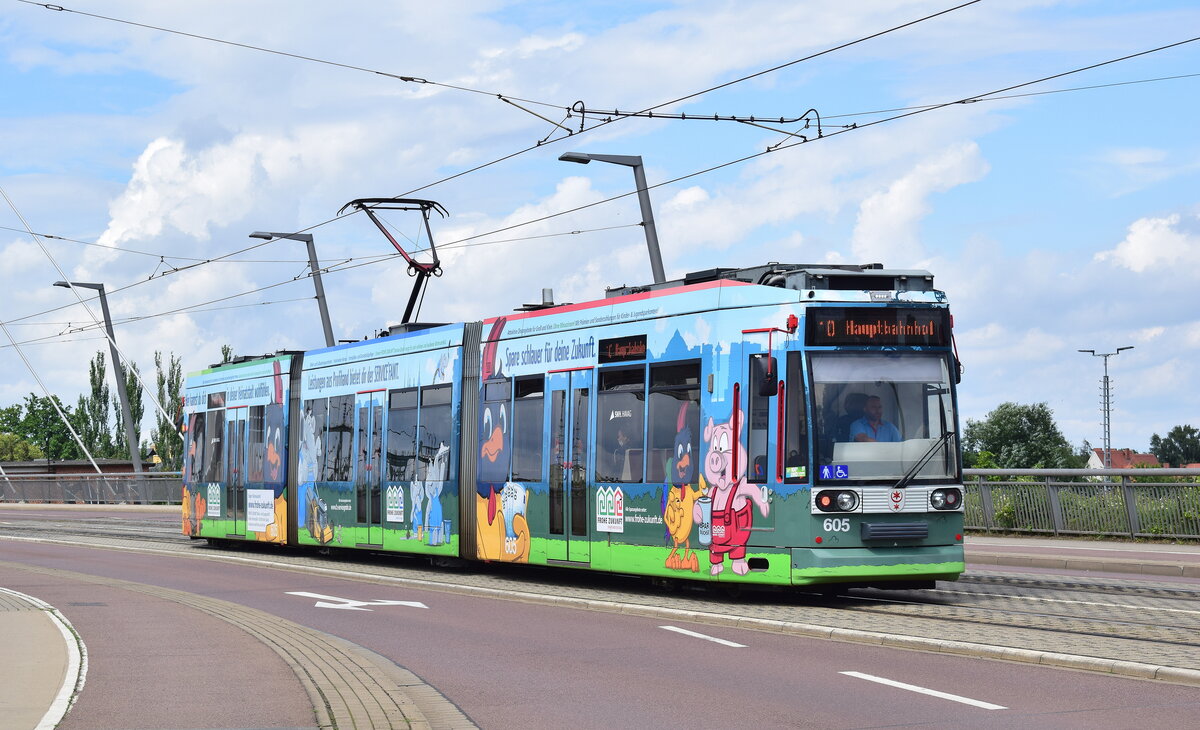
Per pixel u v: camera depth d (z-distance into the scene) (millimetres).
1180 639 12031
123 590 19859
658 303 17594
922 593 17172
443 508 21891
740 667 11242
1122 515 26344
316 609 17000
